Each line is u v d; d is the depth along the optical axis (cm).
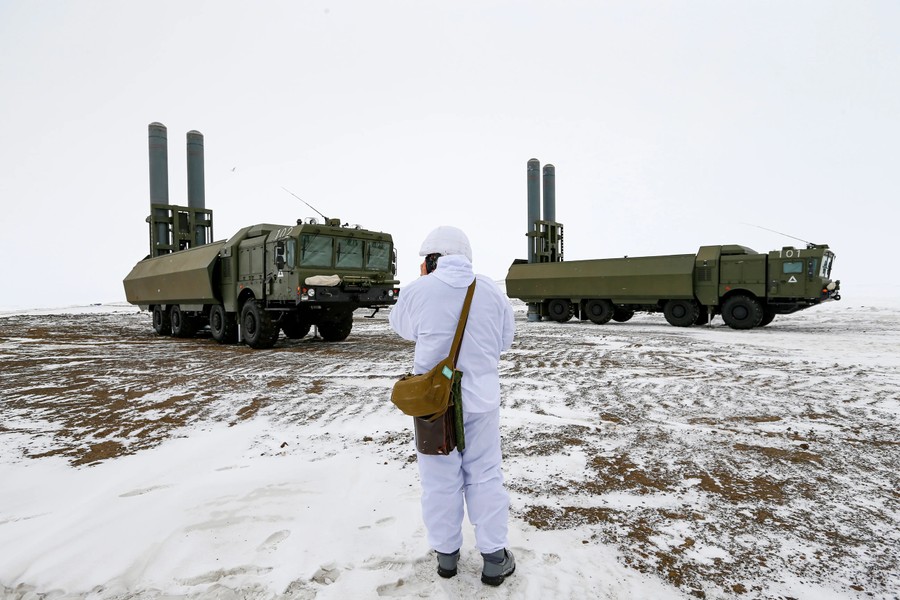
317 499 322
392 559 250
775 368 862
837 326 1852
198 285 1405
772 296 1744
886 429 483
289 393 663
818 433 470
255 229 1325
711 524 290
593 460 397
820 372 815
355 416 539
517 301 3844
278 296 1179
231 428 495
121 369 884
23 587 231
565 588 227
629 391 668
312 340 1439
